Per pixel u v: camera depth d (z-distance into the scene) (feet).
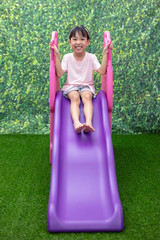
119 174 8.85
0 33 11.60
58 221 5.99
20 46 11.78
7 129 12.32
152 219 6.58
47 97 12.28
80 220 6.08
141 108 12.37
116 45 11.80
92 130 7.36
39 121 12.43
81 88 8.57
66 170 6.95
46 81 12.14
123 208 7.05
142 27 11.66
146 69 11.99
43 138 11.85
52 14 11.60
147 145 11.26
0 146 10.98
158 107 12.33
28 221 6.50
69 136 7.61
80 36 8.23
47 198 7.50
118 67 11.97
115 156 10.18
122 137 12.12
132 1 11.48
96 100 8.63
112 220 6.02
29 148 10.83
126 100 12.31
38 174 8.82
